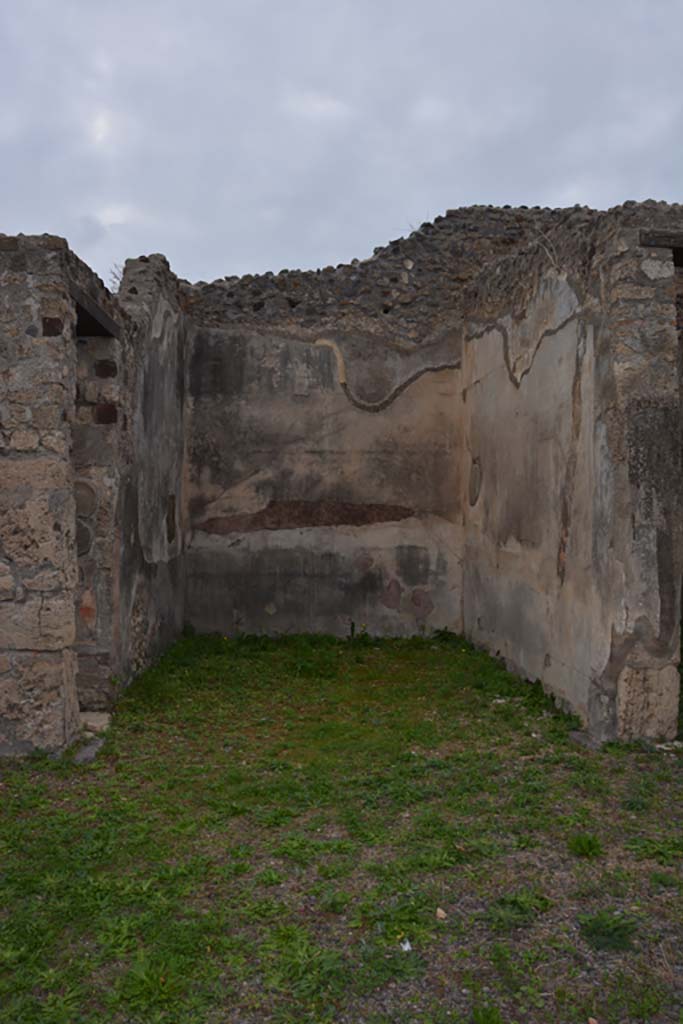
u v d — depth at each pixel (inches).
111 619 212.2
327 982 97.9
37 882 120.6
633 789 156.0
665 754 174.4
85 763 172.7
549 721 203.3
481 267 321.1
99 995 96.0
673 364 181.2
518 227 322.7
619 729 181.0
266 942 105.8
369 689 242.4
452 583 319.3
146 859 129.4
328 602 316.5
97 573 211.9
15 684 175.3
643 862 127.4
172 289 286.0
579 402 201.8
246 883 121.5
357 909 113.7
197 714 212.5
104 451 213.2
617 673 181.0
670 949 104.3
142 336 241.8
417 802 152.6
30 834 137.3
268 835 138.9
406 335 319.6
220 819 144.9
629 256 180.2
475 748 184.2
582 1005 93.9
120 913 112.8
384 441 318.3
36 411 175.3
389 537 318.0
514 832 138.6
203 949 104.5
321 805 151.9
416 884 120.5
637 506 179.0
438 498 319.6
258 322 316.8
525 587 243.1
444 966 101.1
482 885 120.3
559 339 215.5
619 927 107.7
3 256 175.6
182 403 307.0
